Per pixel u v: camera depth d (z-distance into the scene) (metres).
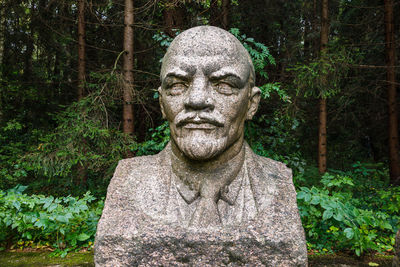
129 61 3.99
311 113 5.87
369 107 6.04
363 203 3.36
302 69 3.95
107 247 1.63
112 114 4.23
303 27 6.08
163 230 1.65
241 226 1.68
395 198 3.29
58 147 3.59
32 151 3.74
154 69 4.93
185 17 4.47
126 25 4.00
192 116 1.69
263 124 4.10
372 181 4.04
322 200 2.49
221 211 1.76
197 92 1.68
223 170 1.85
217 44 1.77
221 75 1.71
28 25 5.44
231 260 1.61
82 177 4.12
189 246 1.62
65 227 2.80
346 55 4.14
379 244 2.76
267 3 5.54
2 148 4.36
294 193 1.87
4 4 5.17
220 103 1.73
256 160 2.04
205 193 1.79
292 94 4.03
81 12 4.48
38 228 2.79
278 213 1.74
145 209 1.75
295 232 1.66
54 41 5.43
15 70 5.54
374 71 5.44
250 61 1.93
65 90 5.59
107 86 3.93
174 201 1.79
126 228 1.66
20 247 2.83
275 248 1.61
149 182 1.87
